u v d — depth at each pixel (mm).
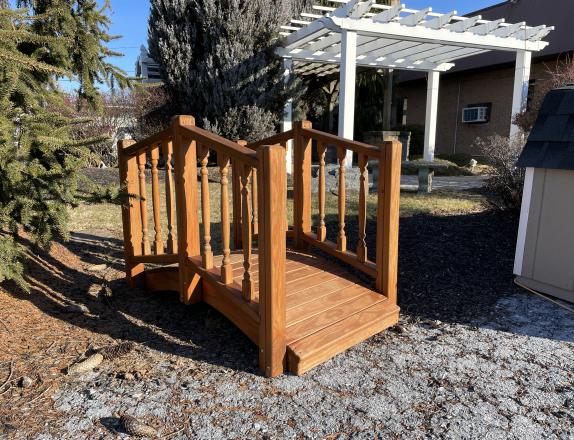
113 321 3020
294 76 9375
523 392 2227
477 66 13523
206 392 2205
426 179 7684
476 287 3586
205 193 2699
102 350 2559
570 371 2414
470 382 2314
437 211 6062
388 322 2885
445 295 3445
